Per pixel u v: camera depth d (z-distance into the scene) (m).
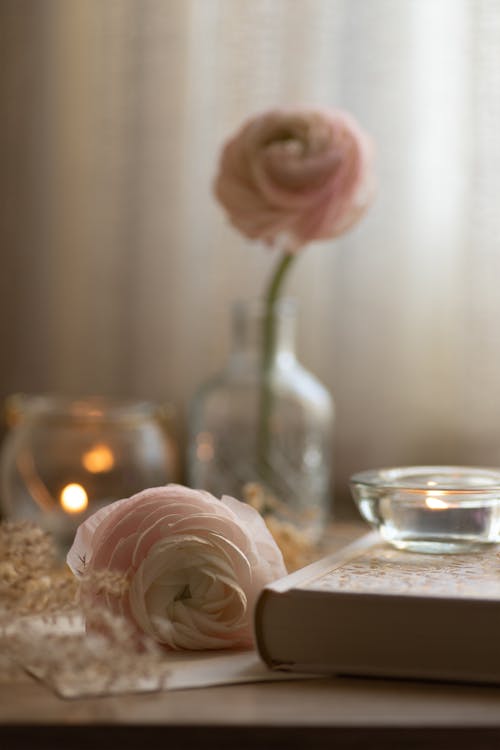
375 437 1.08
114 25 1.09
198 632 0.68
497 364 1.05
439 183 1.06
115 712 0.62
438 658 0.64
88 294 1.10
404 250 1.07
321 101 1.07
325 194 0.88
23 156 1.10
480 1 1.05
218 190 0.90
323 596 0.65
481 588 0.65
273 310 0.91
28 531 0.72
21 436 0.88
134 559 0.68
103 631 0.67
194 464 0.93
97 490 0.87
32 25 1.10
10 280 1.11
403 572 0.68
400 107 1.06
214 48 1.08
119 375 1.10
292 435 0.91
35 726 0.62
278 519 0.91
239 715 0.62
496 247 1.05
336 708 0.63
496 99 1.05
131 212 1.10
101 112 1.10
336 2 1.07
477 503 0.71
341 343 1.08
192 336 1.10
